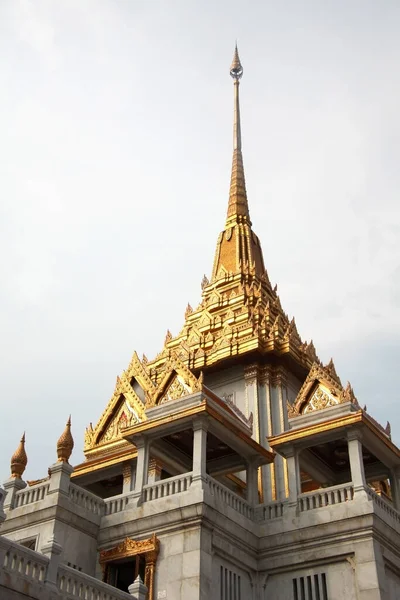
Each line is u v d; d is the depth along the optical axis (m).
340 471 38.16
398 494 35.34
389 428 36.53
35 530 31.12
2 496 22.53
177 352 52.28
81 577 23.75
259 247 63.88
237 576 31.00
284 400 47.69
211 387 49.94
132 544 30.95
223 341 49.88
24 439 35.41
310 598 30.55
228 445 34.62
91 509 32.69
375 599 28.66
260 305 53.81
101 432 48.06
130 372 49.34
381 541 30.62
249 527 32.47
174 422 33.19
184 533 29.98
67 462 32.75
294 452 34.44
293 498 32.97
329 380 36.00
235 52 81.12
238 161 70.06
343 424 32.72
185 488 31.34
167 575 29.41
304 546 31.45
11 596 21.06
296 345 50.16
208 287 59.41
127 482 38.84
